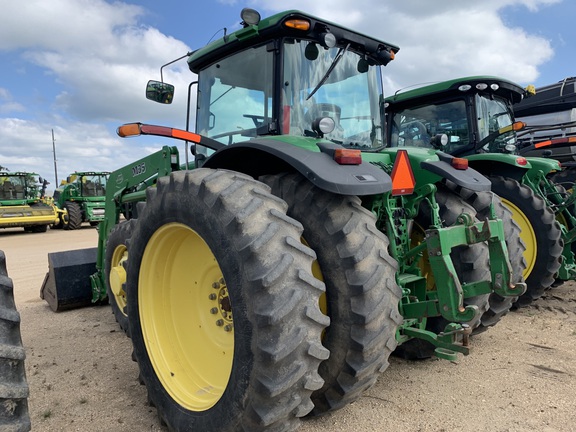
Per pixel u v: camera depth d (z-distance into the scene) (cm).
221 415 225
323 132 296
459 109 602
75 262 532
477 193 367
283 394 205
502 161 501
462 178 317
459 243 261
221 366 263
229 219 221
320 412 263
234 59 352
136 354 292
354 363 243
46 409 290
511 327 439
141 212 288
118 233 432
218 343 268
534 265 499
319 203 257
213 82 374
